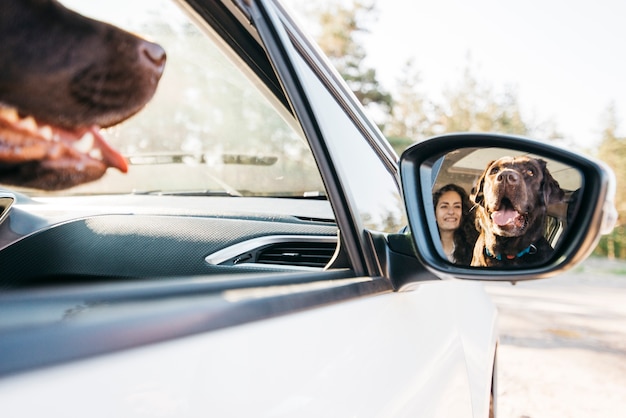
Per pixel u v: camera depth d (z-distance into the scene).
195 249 1.62
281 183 2.06
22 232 1.56
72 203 2.12
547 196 1.11
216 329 0.66
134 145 1.85
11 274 1.45
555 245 1.09
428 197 1.26
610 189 1.03
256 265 1.59
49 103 1.06
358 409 0.88
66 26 1.09
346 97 1.61
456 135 1.23
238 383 0.64
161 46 1.28
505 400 4.42
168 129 1.77
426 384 1.26
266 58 1.33
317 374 0.81
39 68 1.04
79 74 1.10
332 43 32.72
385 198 1.63
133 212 1.93
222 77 1.53
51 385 0.44
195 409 0.56
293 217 1.98
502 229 1.14
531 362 5.61
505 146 1.19
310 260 1.67
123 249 1.58
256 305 0.78
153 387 0.53
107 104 1.15
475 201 1.19
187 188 2.12
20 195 2.11
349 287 1.11
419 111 39.97
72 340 0.49
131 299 0.63
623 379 5.01
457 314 1.86
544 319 8.33
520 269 1.12
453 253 1.21
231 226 1.77
